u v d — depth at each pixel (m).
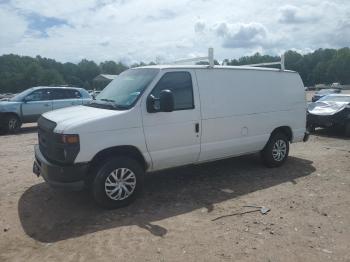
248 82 6.83
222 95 6.37
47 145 5.29
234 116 6.55
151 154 5.55
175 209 5.36
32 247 4.27
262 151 7.49
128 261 3.91
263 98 7.07
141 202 5.63
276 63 7.76
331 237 4.42
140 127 5.39
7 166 8.07
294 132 7.77
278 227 4.70
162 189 6.25
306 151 9.40
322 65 122.25
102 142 5.07
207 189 6.25
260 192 6.08
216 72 6.35
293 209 5.31
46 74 91.06
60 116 5.45
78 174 4.95
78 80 99.06
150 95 5.51
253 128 6.91
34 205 5.57
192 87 5.98
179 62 7.00
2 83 90.12
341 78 119.38
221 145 6.40
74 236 4.52
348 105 12.03
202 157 6.20
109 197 5.24
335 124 11.91
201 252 4.07
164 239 4.39
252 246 4.20
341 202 5.58
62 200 5.75
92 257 4.00
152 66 6.07
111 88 6.24
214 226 4.76
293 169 7.48
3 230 4.72
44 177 5.22
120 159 5.27
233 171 7.34
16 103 14.14
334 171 7.32
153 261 3.90
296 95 7.77
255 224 4.80
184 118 5.84
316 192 6.05
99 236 4.50
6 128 13.91
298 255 4.00
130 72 6.31
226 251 4.09
